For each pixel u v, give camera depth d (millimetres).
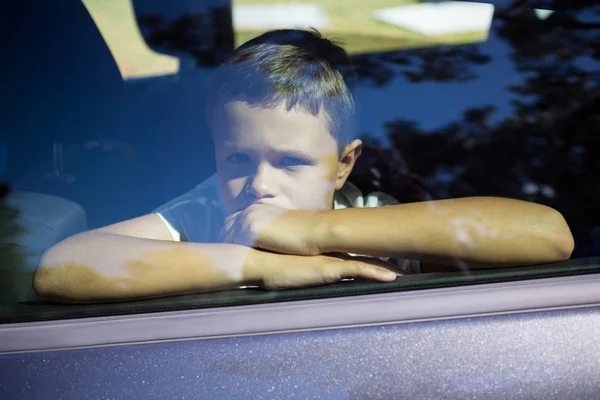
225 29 1746
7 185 1688
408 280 1569
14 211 1653
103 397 1433
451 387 1455
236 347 1454
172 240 1637
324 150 1692
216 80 1698
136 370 1443
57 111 1702
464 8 1744
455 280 1564
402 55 1752
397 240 1602
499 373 1468
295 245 1589
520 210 1655
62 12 1700
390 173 1742
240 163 1673
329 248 1590
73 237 1631
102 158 1688
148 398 1429
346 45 1732
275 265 1570
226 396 1432
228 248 1603
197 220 1660
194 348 1454
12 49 1702
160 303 1529
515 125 1734
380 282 1562
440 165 1732
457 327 1485
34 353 1459
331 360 1449
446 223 1621
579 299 1529
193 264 1565
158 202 1676
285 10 1766
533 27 1762
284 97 1656
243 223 1627
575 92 1757
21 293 1566
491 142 1730
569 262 1626
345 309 1486
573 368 1486
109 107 1710
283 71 1672
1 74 1703
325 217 1621
